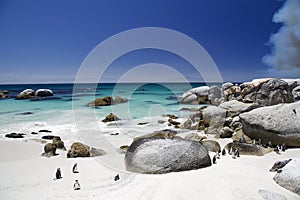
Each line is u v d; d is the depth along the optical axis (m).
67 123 22.94
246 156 14.02
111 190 9.59
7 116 26.78
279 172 9.95
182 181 9.95
